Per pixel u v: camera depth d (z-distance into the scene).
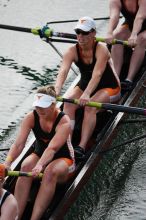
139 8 37.06
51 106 28.58
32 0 59.41
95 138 34.06
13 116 42.81
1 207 24.89
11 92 45.69
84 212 32.62
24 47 51.94
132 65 37.59
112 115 35.06
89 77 33.38
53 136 29.23
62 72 32.53
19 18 55.91
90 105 31.70
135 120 34.56
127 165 36.97
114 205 33.56
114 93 34.03
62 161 29.11
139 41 37.44
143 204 33.81
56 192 30.17
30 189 29.95
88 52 32.56
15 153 28.98
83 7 57.66
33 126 29.39
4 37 53.47
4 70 48.62
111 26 36.88
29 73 48.41
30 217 29.30
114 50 37.56
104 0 59.09
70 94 33.47
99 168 35.38
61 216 28.86
